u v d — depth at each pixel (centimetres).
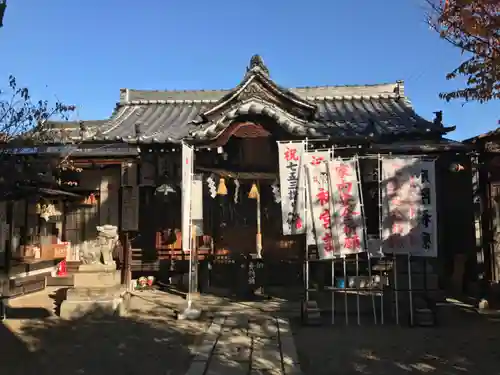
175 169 1574
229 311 1250
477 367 805
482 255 1423
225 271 1590
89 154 1560
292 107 1577
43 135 1189
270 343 969
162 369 818
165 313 1258
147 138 1534
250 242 1616
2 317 1192
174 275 1672
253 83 1566
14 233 1518
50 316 1223
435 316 1100
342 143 1439
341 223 1127
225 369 817
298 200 1161
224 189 1408
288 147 1181
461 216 1516
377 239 1234
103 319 1188
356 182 1135
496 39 734
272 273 1572
